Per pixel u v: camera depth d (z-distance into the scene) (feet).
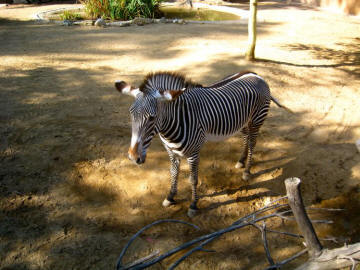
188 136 11.21
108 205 13.25
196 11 48.11
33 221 12.22
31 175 14.16
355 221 13.02
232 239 12.19
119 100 20.24
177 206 13.48
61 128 17.08
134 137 9.37
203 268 10.96
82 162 15.10
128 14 40.29
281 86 22.52
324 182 14.80
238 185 14.65
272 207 7.97
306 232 6.56
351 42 31.86
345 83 23.50
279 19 41.75
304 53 28.35
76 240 11.64
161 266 10.93
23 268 10.55
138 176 14.69
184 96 11.35
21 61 25.04
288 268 11.02
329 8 48.91
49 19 39.63
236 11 46.96
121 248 11.46
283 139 17.65
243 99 13.01
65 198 13.32
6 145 15.64
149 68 24.45
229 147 16.96
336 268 6.47
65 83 21.81
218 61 25.53
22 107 18.58
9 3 51.03
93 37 32.17
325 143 17.44
